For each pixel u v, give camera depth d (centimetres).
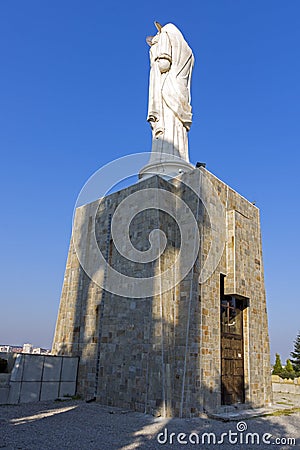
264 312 2412
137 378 1822
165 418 1638
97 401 1969
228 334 2123
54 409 1738
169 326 1850
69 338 2338
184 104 2588
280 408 2156
